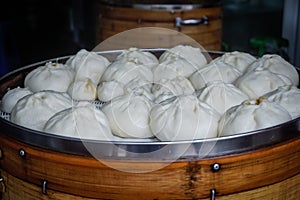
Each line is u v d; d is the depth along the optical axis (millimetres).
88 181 570
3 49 1794
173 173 559
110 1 1472
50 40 3004
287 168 609
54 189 589
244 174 579
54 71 797
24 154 598
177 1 1507
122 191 566
